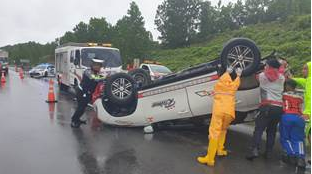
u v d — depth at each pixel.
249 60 9.09
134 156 8.38
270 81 7.98
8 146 9.17
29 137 10.18
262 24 56.62
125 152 8.70
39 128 11.44
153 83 10.69
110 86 11.12
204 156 8.41
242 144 9.65
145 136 10.42
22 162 7.88
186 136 10.48
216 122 7.88
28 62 93.69
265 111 8.02
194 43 63.44
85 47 19.64
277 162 8.07
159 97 10.64
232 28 63.97
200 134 10.76
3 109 15.43
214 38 61.41
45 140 9.84
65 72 22.77
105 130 11.19
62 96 21.33
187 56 50.94
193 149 9.03
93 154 8.52
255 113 9.88
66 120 12.98
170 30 64.62
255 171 7.43
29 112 14.73
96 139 10.00
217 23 64.62
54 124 12.16
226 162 8.02
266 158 8.37
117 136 10.38
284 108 7.88
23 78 42.06
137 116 10.97
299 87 9.73
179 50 56.84
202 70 9.98
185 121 10.80
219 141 8.48
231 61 9.16
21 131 10.96
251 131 11.34
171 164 7.80
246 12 63.59
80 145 9.34
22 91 24.36
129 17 43.38
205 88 9.95
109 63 19.23
